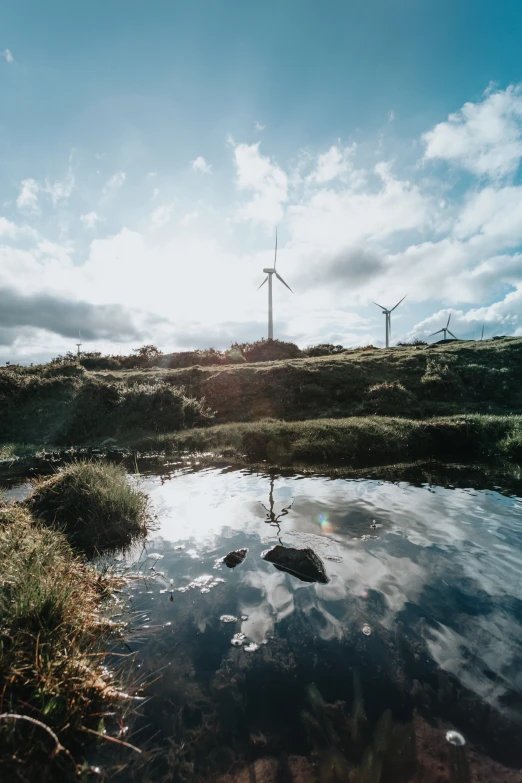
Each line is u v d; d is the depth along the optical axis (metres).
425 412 23.72
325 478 11.38
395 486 10.26
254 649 3.93
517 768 2.67
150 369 37.69
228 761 2.81
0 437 22.38
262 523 7.48
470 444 16.06
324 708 3.21
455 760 2.74
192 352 44.16
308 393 26.06
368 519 7.57
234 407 25.75
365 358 33.31
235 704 3.28
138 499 8.34
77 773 2.68
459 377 28.62
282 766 2.76
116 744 2.94
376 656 3.77
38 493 8.10
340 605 4.62
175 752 2.88
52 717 3.07
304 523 7.41
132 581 5.38
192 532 7.17
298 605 4.65
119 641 4.09
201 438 18.34
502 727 2.98
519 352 32.19
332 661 3.73
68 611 4.19
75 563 5.65
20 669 3.31
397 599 4.71
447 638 3.99
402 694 3.33
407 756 2.79
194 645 4.02
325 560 5.78
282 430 17.52
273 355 43.03
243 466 13.54
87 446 19.94
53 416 24.44
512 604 4.57
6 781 2.57
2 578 4.39
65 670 3.41
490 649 3.81
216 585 5.18
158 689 3.46
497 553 5.96
